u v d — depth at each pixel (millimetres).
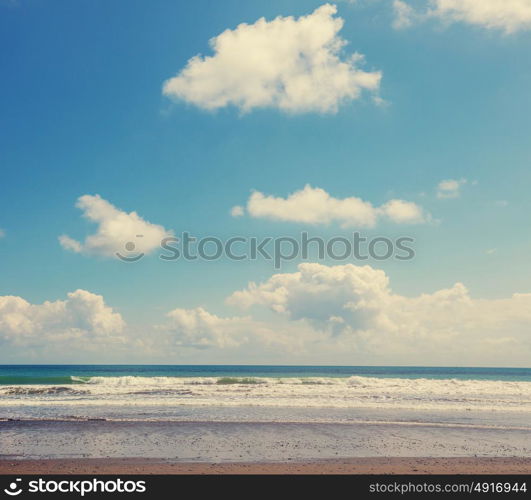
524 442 14414
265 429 15898
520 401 25844
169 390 29141
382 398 26406
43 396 25906
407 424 17406
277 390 29703
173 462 11391
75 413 19344
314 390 30219
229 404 22719
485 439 14773
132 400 23969
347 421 17859
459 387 34188
